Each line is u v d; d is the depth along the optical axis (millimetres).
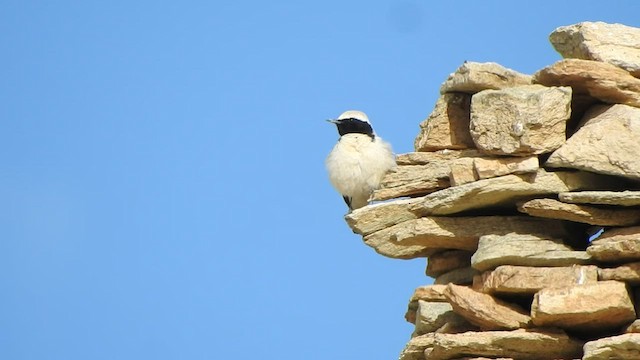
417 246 18250
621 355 15219
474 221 17344
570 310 15734
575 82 17250
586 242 17281
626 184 16812
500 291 16453
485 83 17844
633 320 15922
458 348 16375
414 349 17391
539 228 16859
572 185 16688
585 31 17688
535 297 15977
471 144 18547
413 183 18703
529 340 16031
